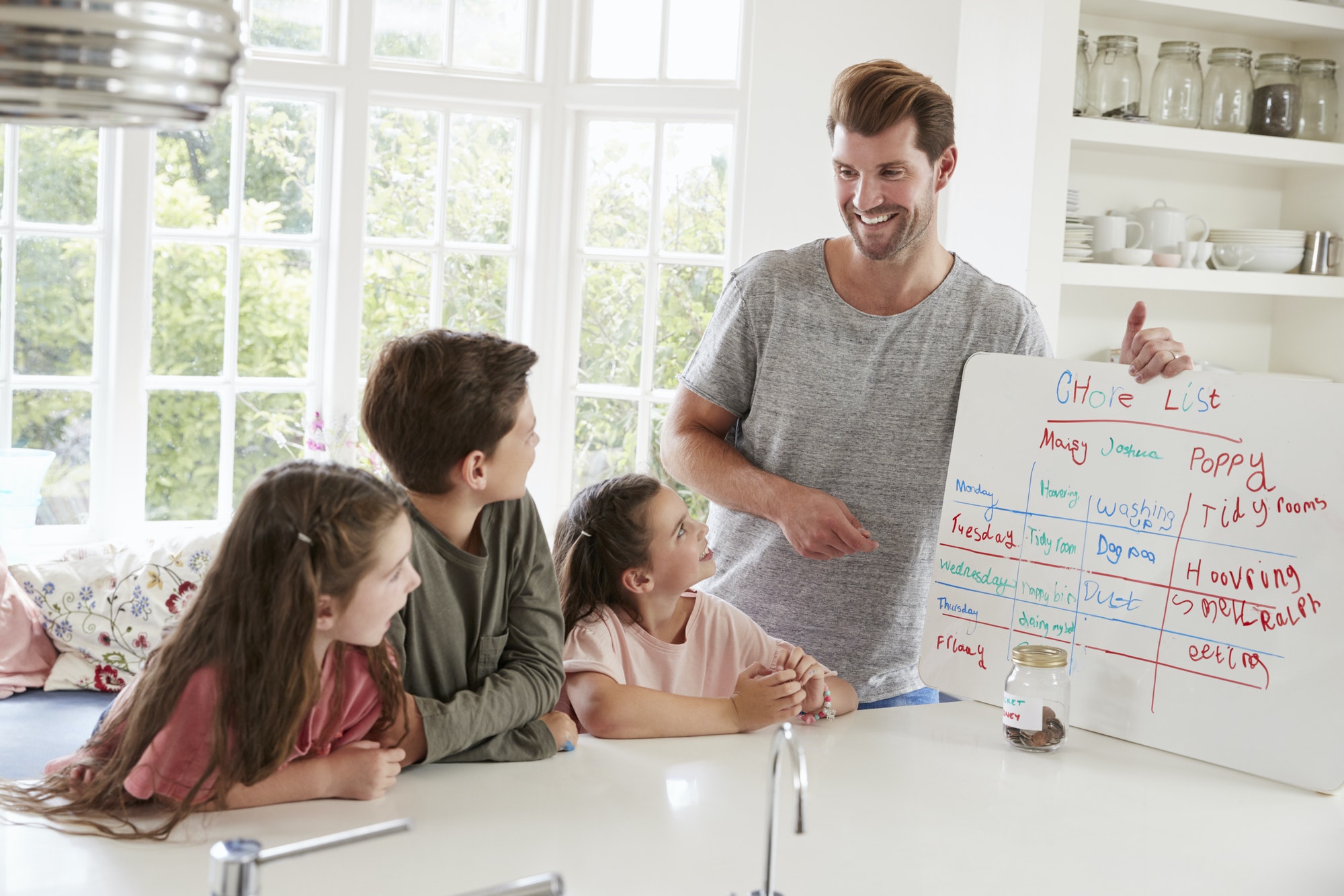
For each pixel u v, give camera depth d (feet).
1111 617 4.90
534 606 4.52
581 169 11.51
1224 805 4.15
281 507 3.52
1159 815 4.03
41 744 7.75
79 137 10.50
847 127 5.36
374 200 11.25
